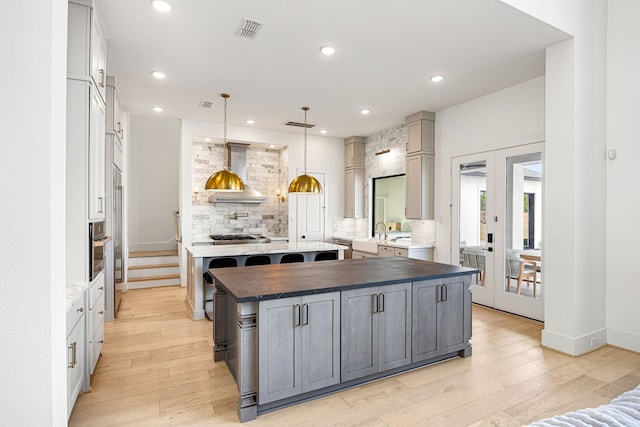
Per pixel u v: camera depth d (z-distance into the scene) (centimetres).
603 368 294
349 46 334
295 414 227
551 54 335
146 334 376
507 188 451
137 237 771
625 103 339
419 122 551
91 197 256
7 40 114
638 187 330
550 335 335
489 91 459
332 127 657
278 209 769
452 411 230
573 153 319
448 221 537
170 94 475
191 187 614
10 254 114
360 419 222
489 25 296
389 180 685
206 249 468
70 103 250
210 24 295
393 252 575
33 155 116
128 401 241
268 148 750
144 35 313
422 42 326
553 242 335
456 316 311
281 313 229
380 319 268
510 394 251
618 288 343
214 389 259
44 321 117
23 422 116
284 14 280
